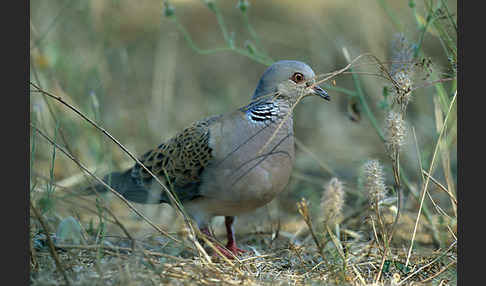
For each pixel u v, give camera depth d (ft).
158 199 40.24
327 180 52.49
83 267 31.73
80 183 47.57
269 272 33.60
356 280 31.96
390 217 43.73
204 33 86.99
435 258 35.32
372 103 65.67
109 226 43.60
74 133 50.55
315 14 86.17
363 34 67.82
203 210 38.88
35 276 30.37
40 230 35.50
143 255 31.71
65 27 59.72
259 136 36.78
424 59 34.88
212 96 72.79
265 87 37.47
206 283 30.45
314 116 70.28
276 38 82.43
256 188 36.73
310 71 37.86
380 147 61.57
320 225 40.14
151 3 78.69
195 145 38.11
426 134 54.44
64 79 55.47
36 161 51.39
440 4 37.70
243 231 45.42
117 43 67.26
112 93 61.82
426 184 34.01
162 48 76.48
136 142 58.95
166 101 65.82
